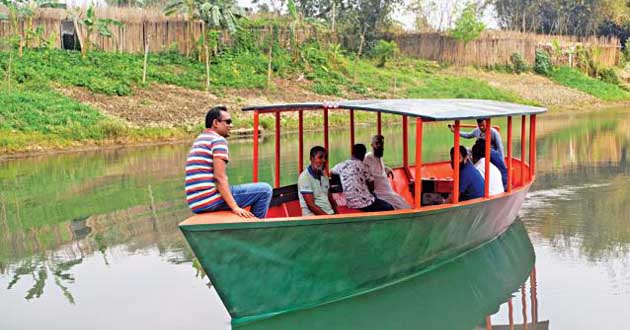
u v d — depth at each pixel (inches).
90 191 510.0
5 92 855.1
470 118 291.1
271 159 654.5
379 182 337.4
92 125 818.2
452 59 1542.8
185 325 257.3
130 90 974.4
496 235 364.5
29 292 297.1
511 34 1619.1
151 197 483.5
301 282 261.7
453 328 253.4
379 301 279.4
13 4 1029.8
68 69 992.9
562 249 343.3
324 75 1248.2
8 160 687.7
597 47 1749.5
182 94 1011.3
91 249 359.6
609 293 281.0
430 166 431.8
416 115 275.1
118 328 255.4
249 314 254.5
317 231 254.5
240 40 1270.9
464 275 308.5
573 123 1025.5
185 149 759.1
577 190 485.7
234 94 1064.2
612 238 359.6
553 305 270.8
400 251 286.4
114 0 1371.8
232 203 246.4
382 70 1402.6
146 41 1152.2
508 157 347.6
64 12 1113.4
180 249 358.6
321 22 1396.4
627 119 1084.5
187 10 1159.0
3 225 412.5
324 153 298.4
